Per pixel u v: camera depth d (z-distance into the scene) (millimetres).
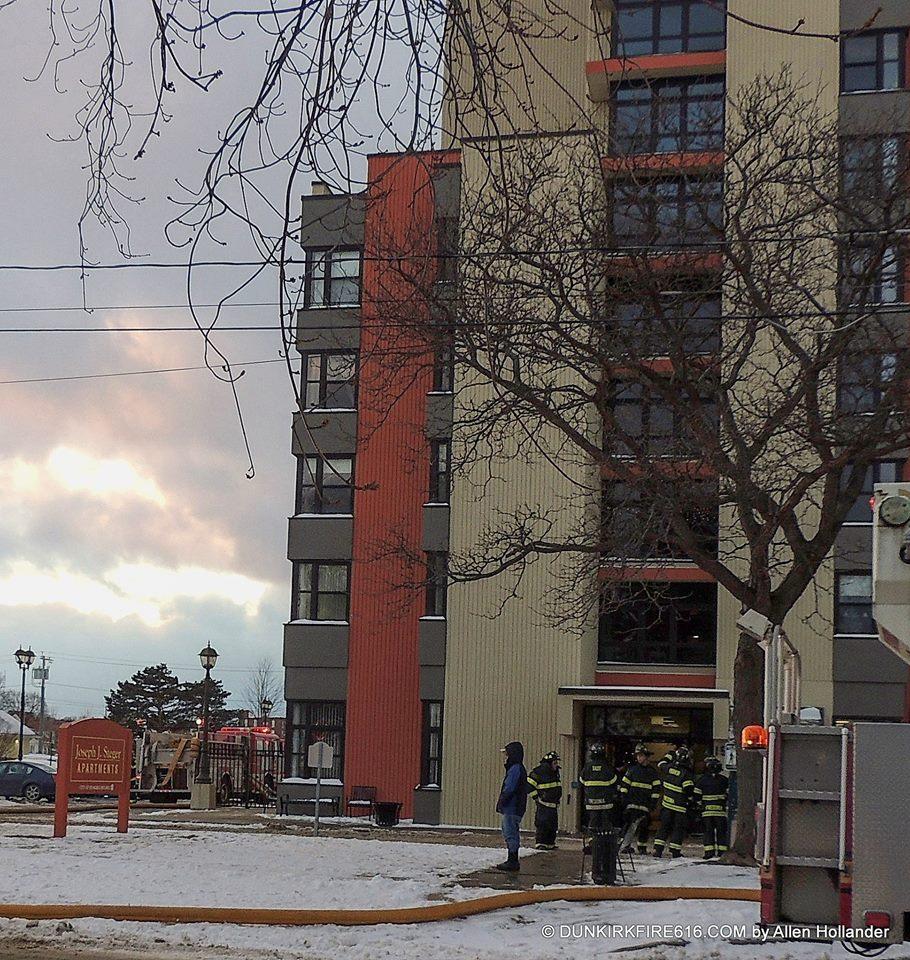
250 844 24250
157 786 46438
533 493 35156
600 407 22281
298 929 14648
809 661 33375
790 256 21594
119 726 26344
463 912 15617
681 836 24406
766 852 10445
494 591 35344
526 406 23078
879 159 22875
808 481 21219
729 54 34375
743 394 27594
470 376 35000
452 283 21719
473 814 34625
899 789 10062
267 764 46406
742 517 22000
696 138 30688
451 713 35219
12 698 152750
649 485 22828
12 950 13156
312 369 37719
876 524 10445
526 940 14062
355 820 35188
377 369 32875
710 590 35438
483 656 35250
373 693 37375
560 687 34281
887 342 22844
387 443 37625
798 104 26984
